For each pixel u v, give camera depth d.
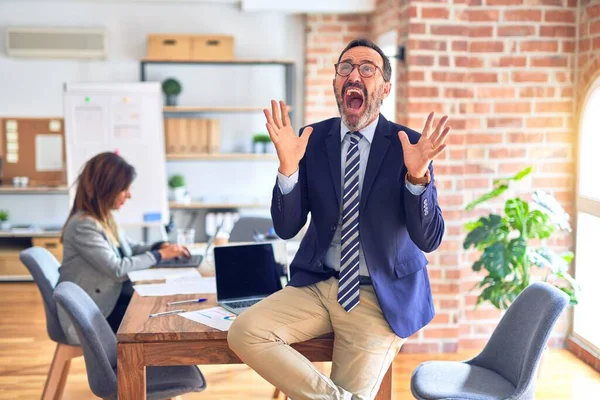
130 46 7.81
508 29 5.09
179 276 3.91
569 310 5.32
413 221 2.52
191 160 8.08
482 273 5.29
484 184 5.17
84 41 7.63
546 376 4.79
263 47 7.91
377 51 2.66
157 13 7.80
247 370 4.95
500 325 3.34
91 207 4.15
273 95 7.98
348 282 2.62
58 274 4.31
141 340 2.79
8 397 4.45
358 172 2.65
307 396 2.52
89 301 3.25
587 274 5.16
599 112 5.03
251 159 8.10
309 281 2.70
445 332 5.22
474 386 3.14
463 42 5.02
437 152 2.41
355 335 2.62
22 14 7.70
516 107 5.14
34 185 7.78
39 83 7.80
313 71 7.75
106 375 3.00
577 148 5.14
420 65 5.02
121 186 4.18
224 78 7.95
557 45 5.12
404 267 2.65
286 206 2.62
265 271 3.40
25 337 5.70
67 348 3.94
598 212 4.86
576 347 5.20
